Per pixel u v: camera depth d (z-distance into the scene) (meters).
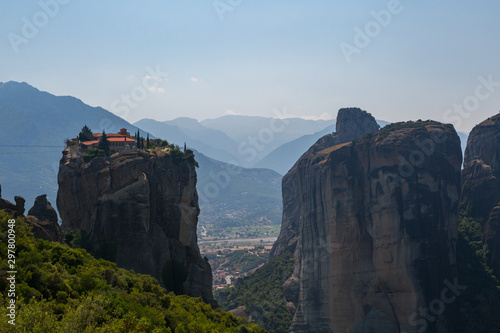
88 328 92.75
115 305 107.94
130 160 169.75
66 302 102.69
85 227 171.00
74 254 128.75
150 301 124.31
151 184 172.00
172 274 171.75
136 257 162.62
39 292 100.06
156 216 172.75
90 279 114.50
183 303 146.12
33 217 141.38
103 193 166.75
